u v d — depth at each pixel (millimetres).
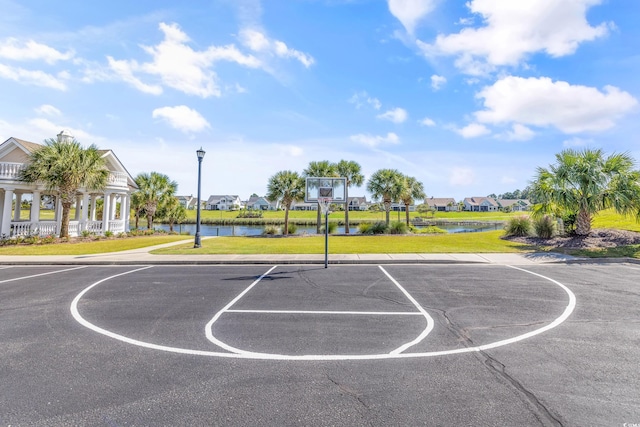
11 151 21266
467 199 115125
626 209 15758
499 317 5902
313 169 28547
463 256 13508
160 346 4629
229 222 61531
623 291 7840
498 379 3668
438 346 4598
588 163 15828
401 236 23797
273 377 3734
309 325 5504
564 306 6582
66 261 12703
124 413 3059
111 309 6492
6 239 18250
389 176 30375
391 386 3523
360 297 7395
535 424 2867
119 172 24609
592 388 3475
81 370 3916
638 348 4512
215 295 7625
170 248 16719
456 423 2887
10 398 3312
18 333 5152
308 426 2854
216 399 3289
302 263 12562
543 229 18141
